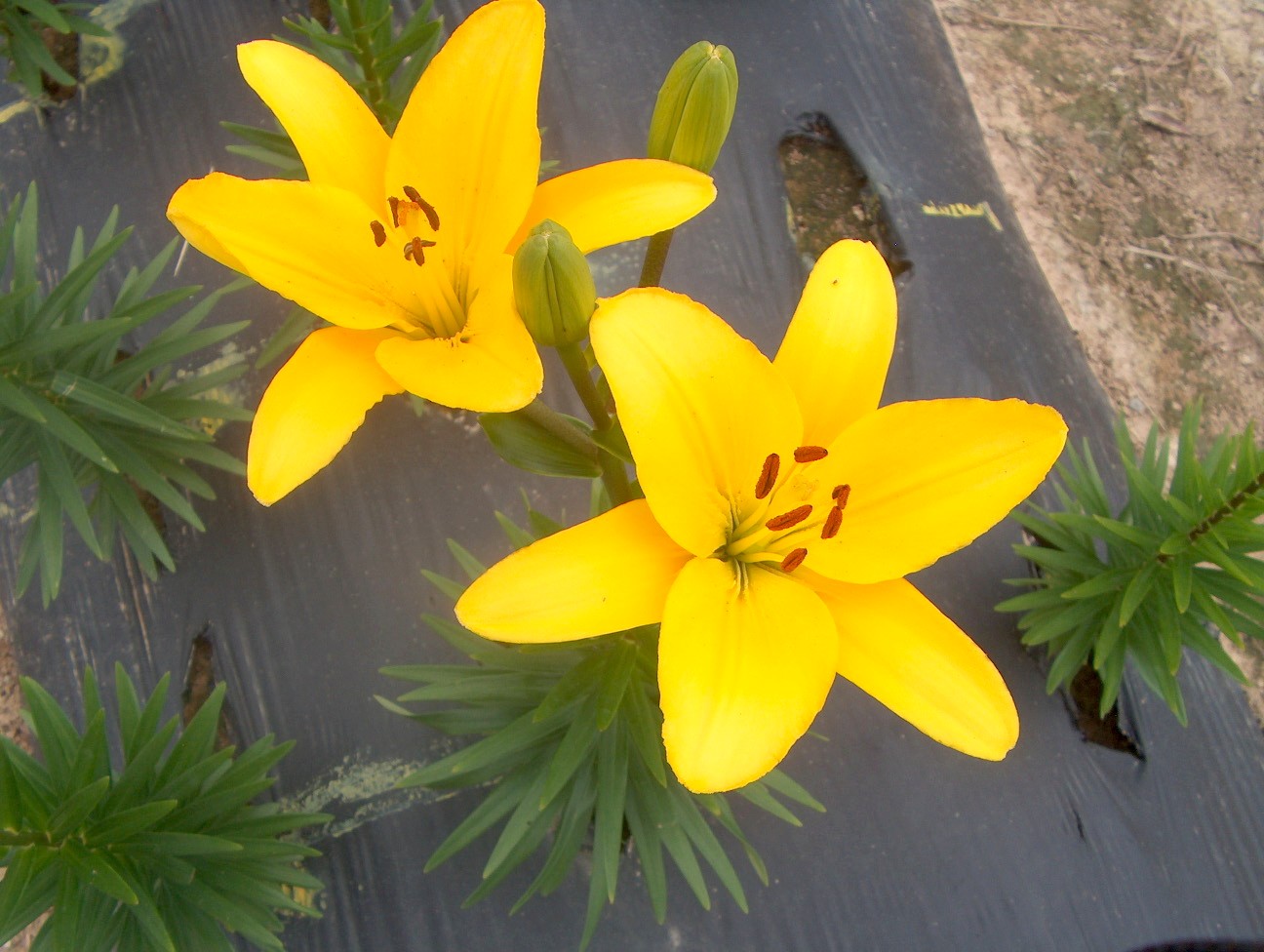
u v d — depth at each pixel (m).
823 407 0.41
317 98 0.41
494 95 0.40
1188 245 1.03
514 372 0.38
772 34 0.86
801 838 0.66
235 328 0.63
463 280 0.42
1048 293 0.84
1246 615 0.64
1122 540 0.65
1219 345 1.00
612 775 0.55
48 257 0.76
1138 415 0.96
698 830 0.58
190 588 0.69
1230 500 0.60
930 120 0.86
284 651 0.68
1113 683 0.66
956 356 0.80
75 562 0.70
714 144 0.44
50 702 0.53
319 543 0.69
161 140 0.79
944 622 0.40
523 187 0.40
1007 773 0.69
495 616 0.38
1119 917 0.67
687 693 0.37
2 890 0.48
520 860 0.58
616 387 0.38
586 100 0.82
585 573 0.39
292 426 0.38
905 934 0.65
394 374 0.38
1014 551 0.72
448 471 0.71
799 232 0.82
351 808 0.65
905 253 0.82
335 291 0.40
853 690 0.69
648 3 0.85
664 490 0.38
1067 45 1.10
